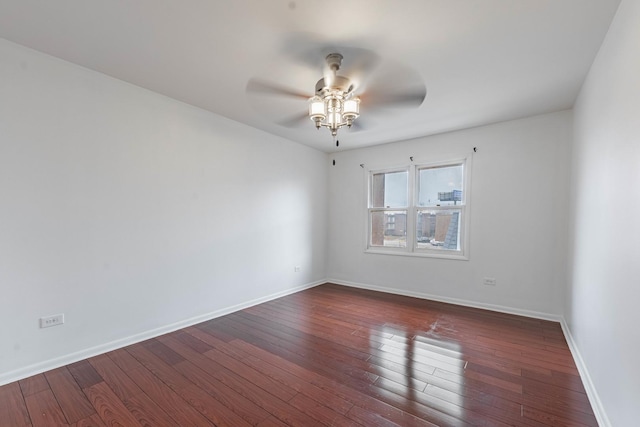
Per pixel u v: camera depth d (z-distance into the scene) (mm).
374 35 1930
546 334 2973
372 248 4867
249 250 3830
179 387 2051
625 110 1513
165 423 1703
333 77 2264
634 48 1403
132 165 2703
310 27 1859
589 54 2119
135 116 2717
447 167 4145
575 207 2834
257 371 2266
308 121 3600
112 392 1986
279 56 2203
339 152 5164
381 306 3873
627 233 1454
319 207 5074
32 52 2150
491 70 2375
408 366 2346
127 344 2678
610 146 1763
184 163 3104
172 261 3014
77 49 2146
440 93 2799
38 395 1944
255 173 3900
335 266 5211
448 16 1743
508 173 3615
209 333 2975
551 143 3352
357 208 4953
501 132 3650
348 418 1754
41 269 2201
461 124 3703
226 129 3518
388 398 1942
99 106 2488
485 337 2898
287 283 4441
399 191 4598
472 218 3869
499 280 3693
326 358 2471
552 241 3367
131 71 2459
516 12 1704
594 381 1940
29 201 2145
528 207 3502
